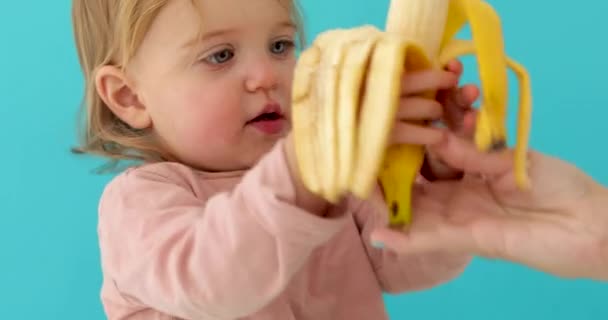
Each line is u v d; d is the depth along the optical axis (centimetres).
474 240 54
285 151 53
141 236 64
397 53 45
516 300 134
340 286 80
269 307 73
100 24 87
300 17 96
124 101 85
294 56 82
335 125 46
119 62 84
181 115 79
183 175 76
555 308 133
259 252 53
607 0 131
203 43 77
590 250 52
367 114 45
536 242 52
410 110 48
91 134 92
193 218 62
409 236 53
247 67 78
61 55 137
